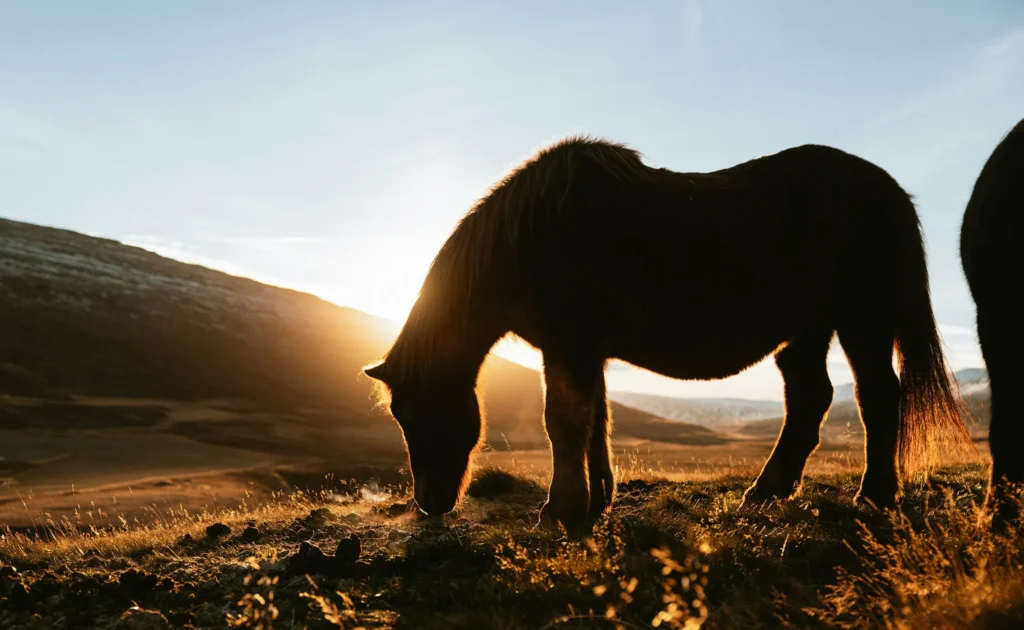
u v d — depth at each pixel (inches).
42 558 243.9
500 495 307.3
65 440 1836.9
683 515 226.8
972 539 148.0
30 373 2353.6
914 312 237.9
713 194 224.7
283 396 2842.0
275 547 221.0
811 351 247.9
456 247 221.1
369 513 285.6
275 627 151.8
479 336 222.1
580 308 209.6
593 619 136.6
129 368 2632.9
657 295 212.8
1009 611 115.8
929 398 232.7
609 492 232.2
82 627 163.5
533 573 155.4
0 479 1333.7
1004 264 167.0
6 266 3161.9
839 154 247.1
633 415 4136.3
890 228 240.1
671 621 126.0
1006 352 166.6
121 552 244.2
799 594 146.7
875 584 144.3
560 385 209.5
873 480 227.8
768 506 228.7
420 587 166.2
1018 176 168.4
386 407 232.4
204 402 2561.5
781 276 226.1
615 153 223.6
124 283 3491.6
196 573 196.5
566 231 210.2
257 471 1446.9
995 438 166.7
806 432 245.6
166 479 1288.1
